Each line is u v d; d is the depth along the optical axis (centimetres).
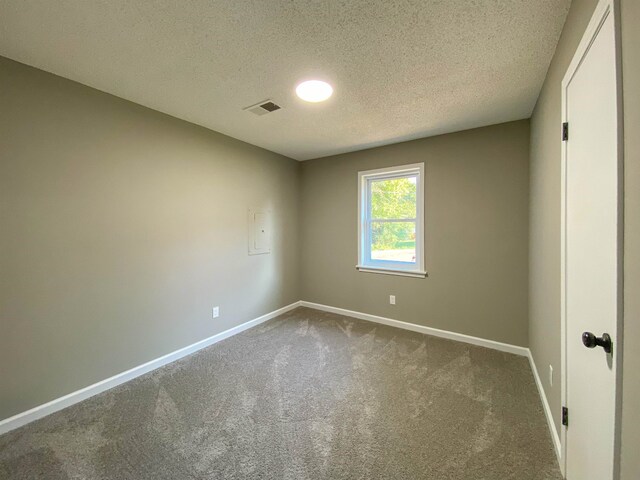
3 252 168
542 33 145
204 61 171
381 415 181
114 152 216
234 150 316
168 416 182
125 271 224
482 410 185
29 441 161
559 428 148
